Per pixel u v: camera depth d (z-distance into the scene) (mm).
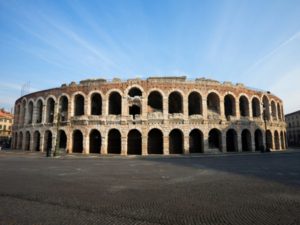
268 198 9875
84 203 9078
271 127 51000
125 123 41656
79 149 46344
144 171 18812
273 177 15391
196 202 9242
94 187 12203
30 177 15430
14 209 8273
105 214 7758
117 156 37062
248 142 46719
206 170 19312
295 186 12367
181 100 44594
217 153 41031
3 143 85938
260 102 49750
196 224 6859
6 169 19719
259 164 23844
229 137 48219
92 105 48812
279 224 6852
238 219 7293
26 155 38250
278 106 57188
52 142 45812
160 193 10812
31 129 50594
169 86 42688
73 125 43844
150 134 44688
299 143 100500
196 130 45406
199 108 46781
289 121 109250
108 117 42312
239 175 16359
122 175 16547
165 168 20969
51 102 50438
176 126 41469
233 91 45875
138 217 7465
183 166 22562
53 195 10375
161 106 47250
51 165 23531
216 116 43281
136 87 42656
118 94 47438
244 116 48062
